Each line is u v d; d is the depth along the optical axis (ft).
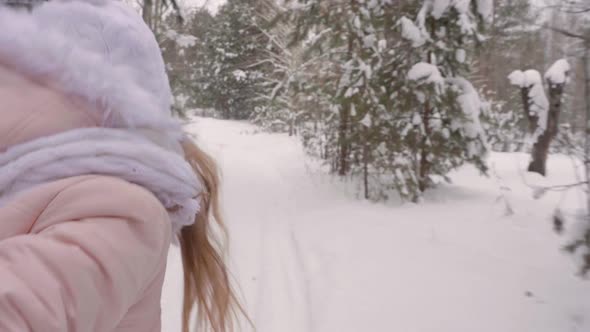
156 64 2.88
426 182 27.48
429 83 23.67
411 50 24.73
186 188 2.63
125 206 2.11
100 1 2.73
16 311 1.60
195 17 33.01
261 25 76.48
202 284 3.95
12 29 2.22
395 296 13.03
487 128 27.63
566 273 13.89
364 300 12.90
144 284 2.24
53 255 1.80
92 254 1.90
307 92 35.53
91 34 2.48
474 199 25.53
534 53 15.61
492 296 12.72
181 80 26.91
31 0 2.43
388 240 17.94
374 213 23.07
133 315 2.45
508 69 28.30
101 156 2.21
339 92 27.20
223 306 4.03
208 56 132.87
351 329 11.39
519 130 43.70
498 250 16.37
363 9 26.55
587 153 11.91
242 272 15.33
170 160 2.54
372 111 25.38
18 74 2.23
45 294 1.69
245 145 67.41
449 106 24.62
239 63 128.16
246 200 27.91
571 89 12.62
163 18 25.41
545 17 12.82
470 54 26.35
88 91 2.31
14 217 2.01
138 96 2.52
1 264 1.74
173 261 15.29
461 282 13.66
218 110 137.28
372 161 26.55
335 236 19.11
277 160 49.55
